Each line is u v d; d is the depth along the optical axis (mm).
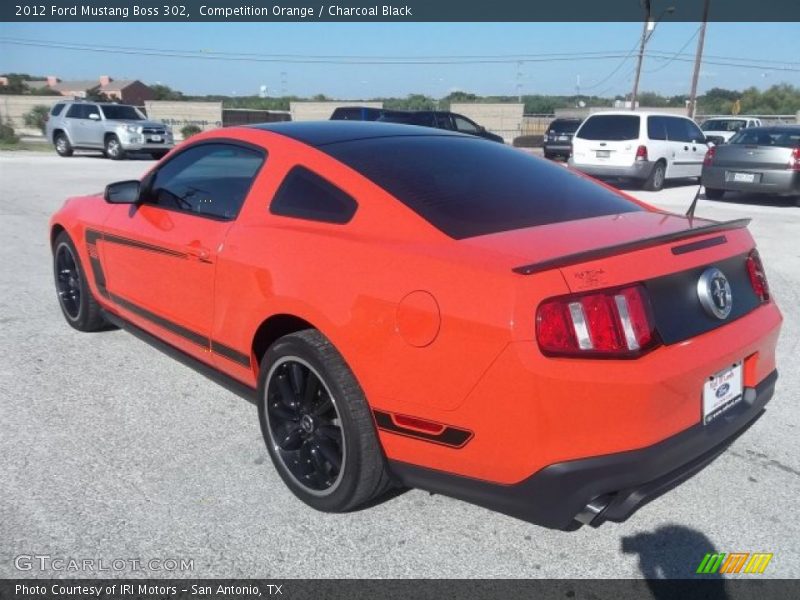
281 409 3086
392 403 2594
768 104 69000
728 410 2734
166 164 4016
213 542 2762
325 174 3104
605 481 2328
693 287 2605
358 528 2877
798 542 2826
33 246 8109
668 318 2488
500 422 2342
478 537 2836
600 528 2902
